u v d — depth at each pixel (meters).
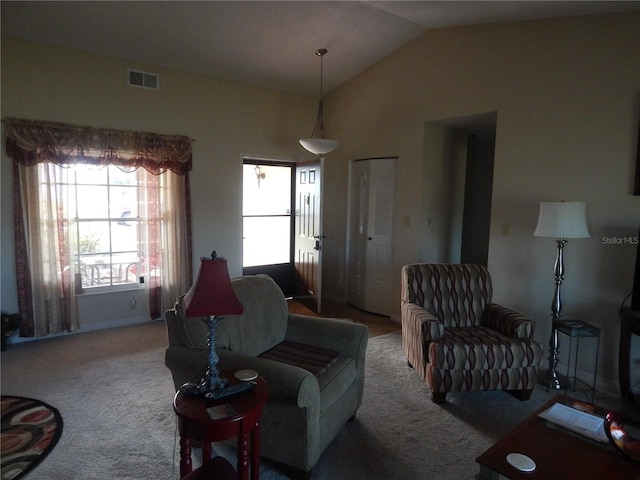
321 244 4.97
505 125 3.59
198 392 1.70
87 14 3.40
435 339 2.85
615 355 3.05
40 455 2.17
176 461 2.15
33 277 3.83
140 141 4.25
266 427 2.00
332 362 2.35
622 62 2.94
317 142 4.59
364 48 4.41
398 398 2.87
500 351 2.74
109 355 3.57
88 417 2.56
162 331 4.21
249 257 5.45
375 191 4.89
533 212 3.45
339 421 2.28
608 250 3.06
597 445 1.65
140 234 4.40
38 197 3.78
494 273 3.72
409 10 3.55
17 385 2.98
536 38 3.37
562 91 3.24
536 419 1.84
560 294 3.17
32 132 3.69
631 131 2.92
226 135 4.91
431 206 4.55
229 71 4.69
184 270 4.64
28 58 3.70
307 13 3.61
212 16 3.56
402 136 4.54
